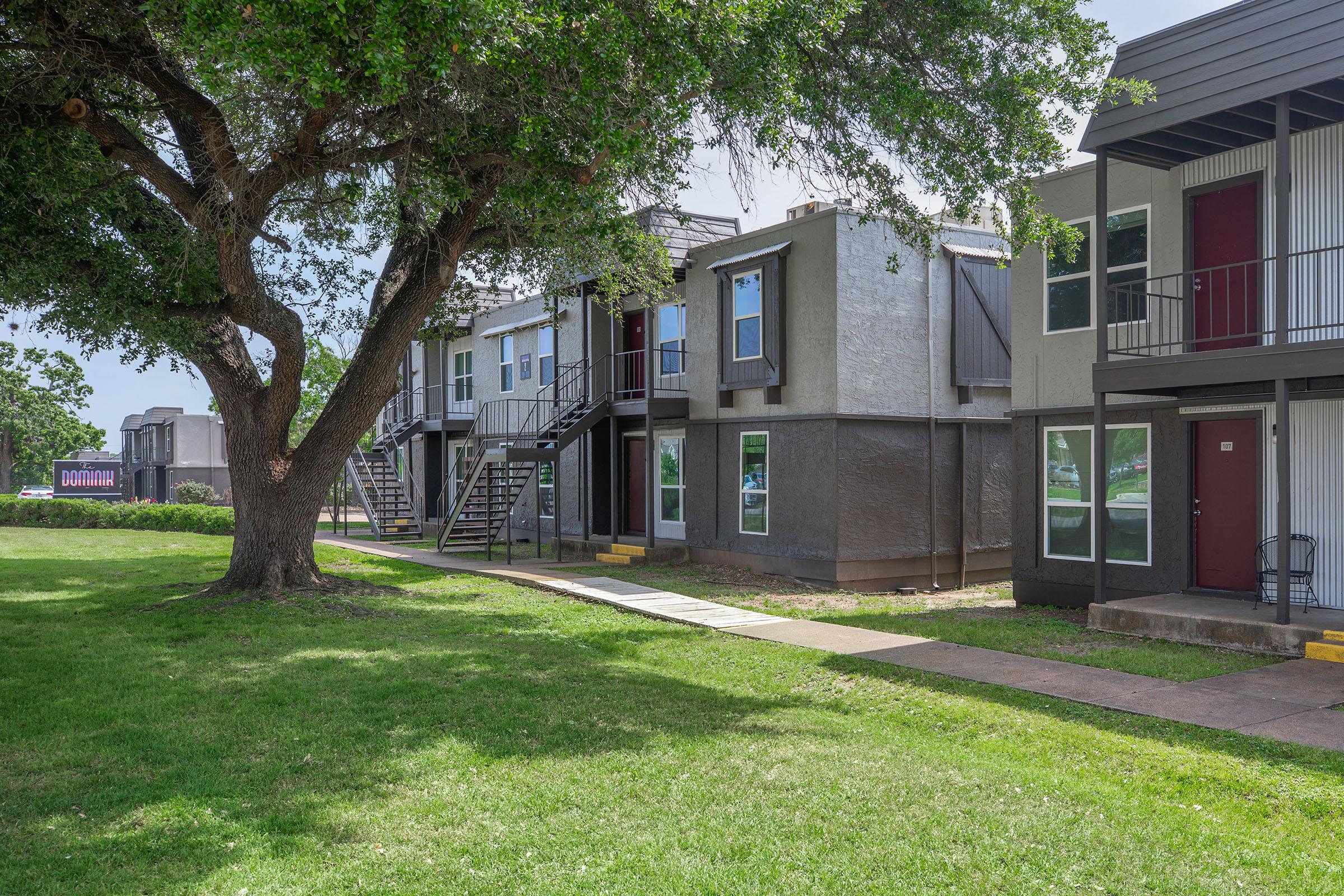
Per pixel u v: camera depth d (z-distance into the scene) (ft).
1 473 186.70
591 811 17.54
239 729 22.67
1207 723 23.00
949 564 57.88
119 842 16.02
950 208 39.27
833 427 53.21
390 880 14.65
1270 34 32.63
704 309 62.18
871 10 34.30
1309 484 35.81
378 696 25.80
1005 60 34.68
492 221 43.70
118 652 31.30
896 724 24.12
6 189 31.63
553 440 64.64
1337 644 30.17
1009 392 60.90
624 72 27.71
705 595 48.29
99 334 37.76
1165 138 37.83
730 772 19.67
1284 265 32.07
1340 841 16.16
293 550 43.86
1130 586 42.09
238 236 34.55
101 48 31.19
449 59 23.98
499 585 51.26
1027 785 18.98
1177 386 35.01
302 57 23.52
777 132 32.96
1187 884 14.56
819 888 14.42
